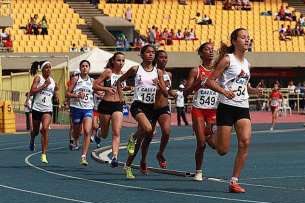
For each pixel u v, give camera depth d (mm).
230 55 20031
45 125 29844
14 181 23641
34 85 29922
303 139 46750
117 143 26016
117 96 26219
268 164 30156
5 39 84875
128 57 84438
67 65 62156
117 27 91688
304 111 83875
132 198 19422
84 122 29344
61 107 62250
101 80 26594
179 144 42719
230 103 20016
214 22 96500
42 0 95250
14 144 42562
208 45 23359
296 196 19578
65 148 39312
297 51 91938
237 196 19609
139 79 24203
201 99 23297
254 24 96875
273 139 46844
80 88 30094
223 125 20203
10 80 73625
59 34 89062
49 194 20359
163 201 18812
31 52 83438
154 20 95562
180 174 25172
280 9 99500
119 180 23750
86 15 94500
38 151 37219
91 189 21406
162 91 24516
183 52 85562
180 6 98438
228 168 28422
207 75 23344
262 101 84250
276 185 22422
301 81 90500
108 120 26484
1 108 54875
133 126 61719
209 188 21469
